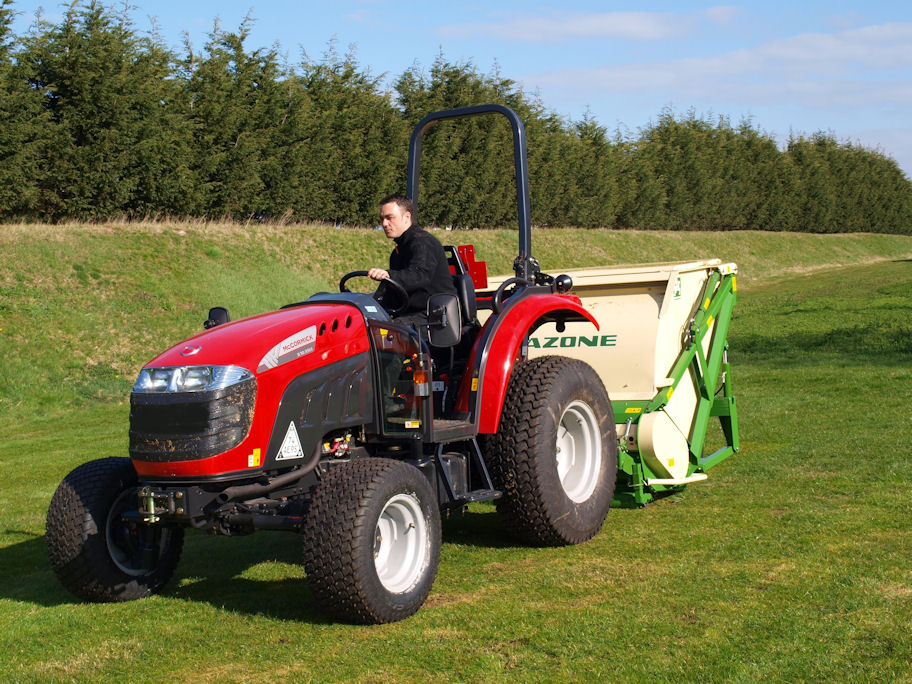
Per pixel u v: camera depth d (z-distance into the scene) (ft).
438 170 102.94
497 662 11.89
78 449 35.14
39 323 53.67
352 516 13.39
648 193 142.51
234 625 14.11
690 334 23.45
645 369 22.16
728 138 165.37
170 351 14.79
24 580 17.83
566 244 117.50
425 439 15.48
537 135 120.06
